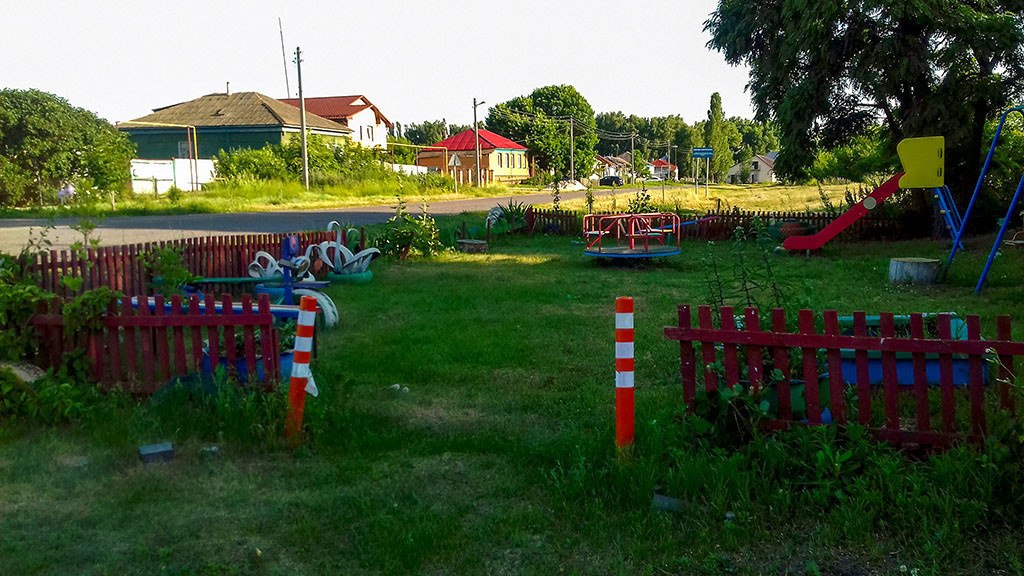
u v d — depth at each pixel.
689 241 23.39
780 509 4.19
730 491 4.35
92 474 4.88
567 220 25.31
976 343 4.40
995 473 4.08
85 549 3.98
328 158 50.66
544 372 7.60
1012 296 11.65
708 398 4.92
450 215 32.78
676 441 4.79
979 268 14.54
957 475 4.14
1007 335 4.38
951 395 4.51
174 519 4.33
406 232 18.47
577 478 4.56
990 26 18.59
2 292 6.10
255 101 58.53
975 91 19.17
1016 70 19.73
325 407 5.96
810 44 20.25
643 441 4.92
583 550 3.98
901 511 4.00
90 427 5.52
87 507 4.45
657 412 5.74
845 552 3.84
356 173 50.72
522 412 6.36
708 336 4.86
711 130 114.12
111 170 36.25
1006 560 3.67
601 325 9.99
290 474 4.96
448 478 4.92
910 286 13.14
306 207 38.50
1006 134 22.55
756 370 4.80
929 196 22.12
